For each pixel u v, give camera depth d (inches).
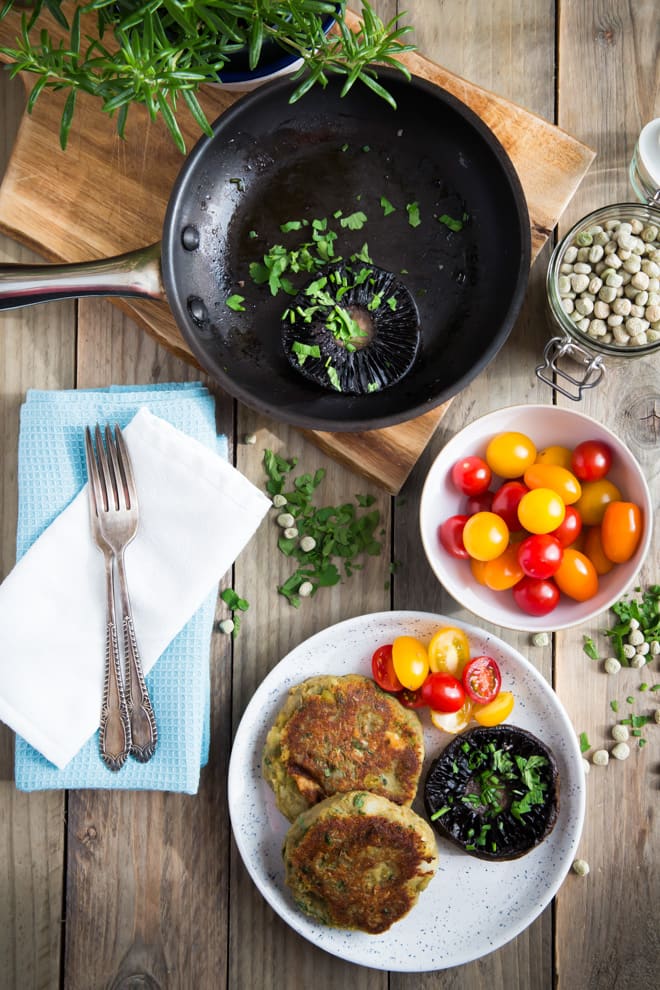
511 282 29.0
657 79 31.5
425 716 30.5
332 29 30.0
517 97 31.6
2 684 29.5
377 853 28.9
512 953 31.3
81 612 29.7
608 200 31.6
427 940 30.0
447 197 29.8
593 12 31.5
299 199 30.0
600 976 31.2
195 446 29.4
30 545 30.1
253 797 30.3
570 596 29.4
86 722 29.6
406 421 28.4
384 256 30.1
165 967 31.3
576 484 29.2
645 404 31.5
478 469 29.5
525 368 31.5
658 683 31.4
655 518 31.5
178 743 29.8
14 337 31.8
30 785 30.0
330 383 29.4
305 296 29.5
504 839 29.5
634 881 31.3
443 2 31.4
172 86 24.0
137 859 31.4
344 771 29.5
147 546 29.5
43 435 30.1
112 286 28.4
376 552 31.5
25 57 24.1
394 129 29.5
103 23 25.5
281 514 31.5
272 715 30.3
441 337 30.0
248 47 27.0
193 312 29.5
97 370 31.7
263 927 31.3
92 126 30.2
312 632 31.5
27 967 31.4
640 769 31.4
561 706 29.6
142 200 30.2
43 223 30.3
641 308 29.5
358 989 31.2
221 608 31.6
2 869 31.5
